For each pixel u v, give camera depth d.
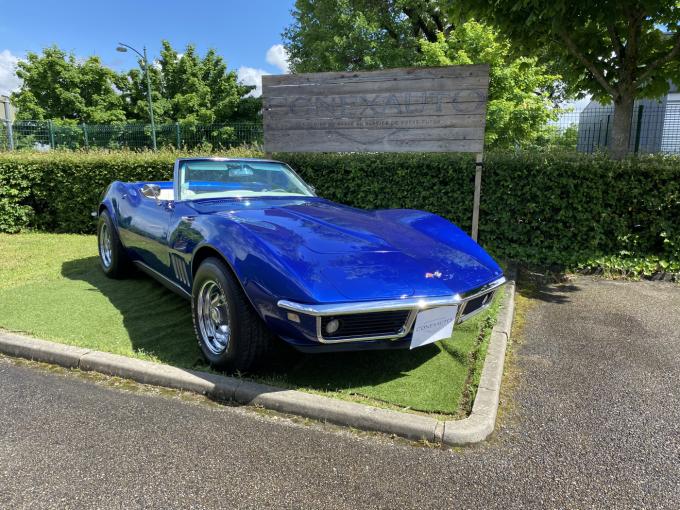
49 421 2.49
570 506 1.91
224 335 3.00
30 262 6.11
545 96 14.17
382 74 6.13
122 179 8.53
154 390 2.85
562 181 6.02
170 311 4.19
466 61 12.77
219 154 8.76
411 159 6.70
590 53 6.25
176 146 14.76
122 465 2.13
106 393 2.81
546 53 6.71
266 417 2.56
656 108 10.18
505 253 6.38
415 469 2.13
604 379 3.06
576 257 6.05
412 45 23.25
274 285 2.51
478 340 3.57
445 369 3.10
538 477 2.08
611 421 2.55
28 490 1.96
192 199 3.81
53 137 14.28
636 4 5.57
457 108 5.89
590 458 2.22
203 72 33.75
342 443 2.32
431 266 2.87
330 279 2.51
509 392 2.88
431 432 2.34
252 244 2.71
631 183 5.88
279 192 4.30
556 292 5.22
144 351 3.29
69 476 2.05
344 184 7.08
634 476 2.10
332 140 6.46
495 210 6.39
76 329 3.70
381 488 2.00
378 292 2.51
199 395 2.79
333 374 3.00
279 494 1.95
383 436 2.39
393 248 2.96
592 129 10.80
